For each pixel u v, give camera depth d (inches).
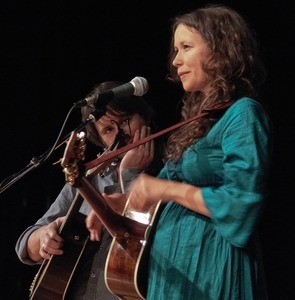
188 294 105.9
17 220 222.2
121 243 120.9
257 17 204.8
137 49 214.8
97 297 132.2
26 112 221.0
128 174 131.7
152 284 109.3
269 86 204.8
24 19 219.8
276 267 207.3
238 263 106.0
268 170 103.8
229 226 101.3
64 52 218.5
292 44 203.8
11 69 221.8
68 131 217.9
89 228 126.5
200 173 107.8
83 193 113.5
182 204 103.9
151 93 212.4
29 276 223.6
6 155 222.7
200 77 113.4
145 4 214.2
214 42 112.4
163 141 137.6
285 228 206.7
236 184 101.7
